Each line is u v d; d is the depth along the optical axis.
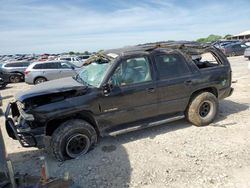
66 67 16.50
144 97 5.18
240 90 9.54
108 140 5.45
